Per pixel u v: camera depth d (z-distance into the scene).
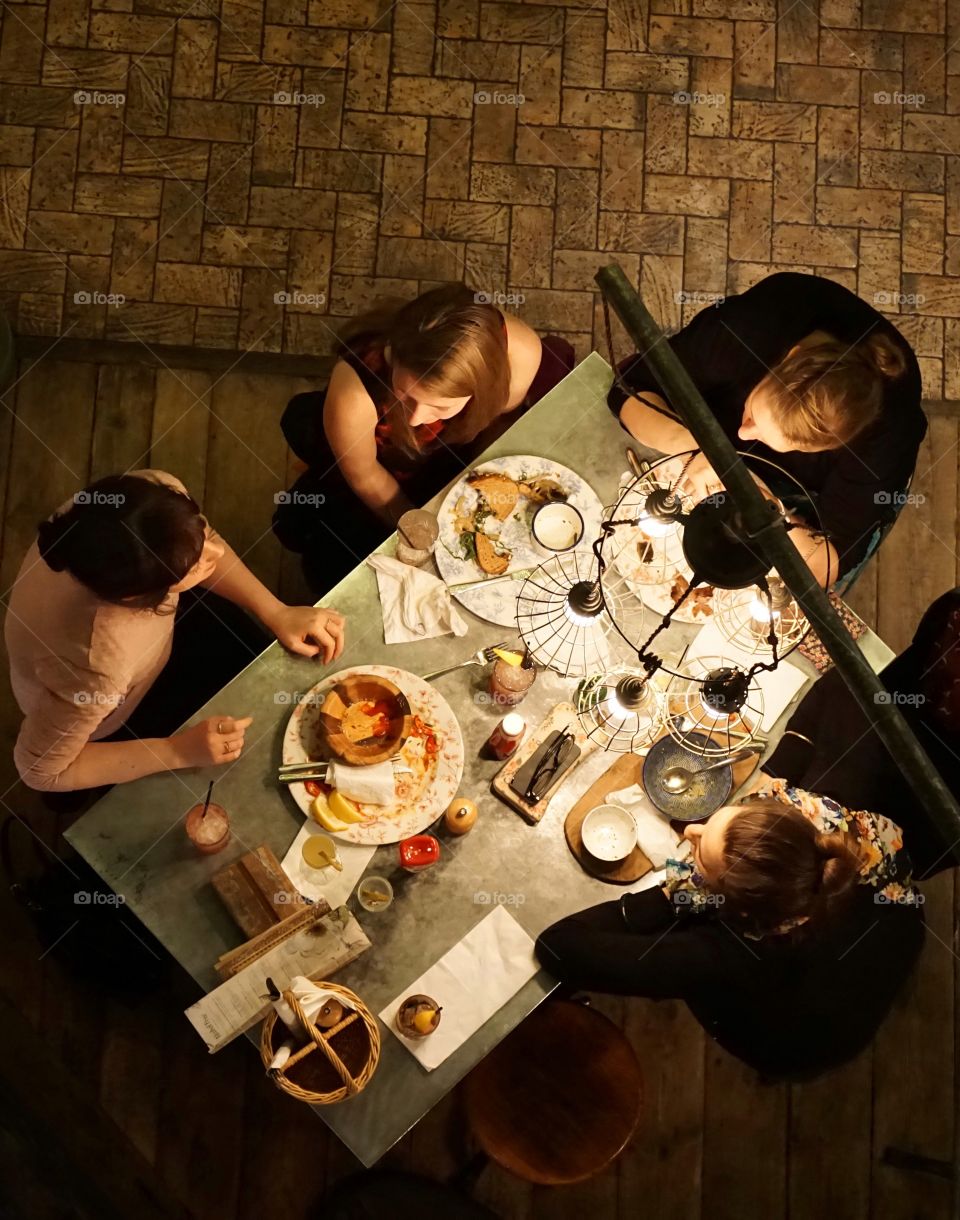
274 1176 3.24
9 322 3.76
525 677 2.57
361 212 3.93
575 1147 2.75
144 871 2.49
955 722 2.59
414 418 2.70
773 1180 3.36
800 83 4.14
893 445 2.77
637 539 2.75
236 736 2.54
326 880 2.52
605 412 2.87
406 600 2.69
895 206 4.08
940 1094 3.44
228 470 3.71
